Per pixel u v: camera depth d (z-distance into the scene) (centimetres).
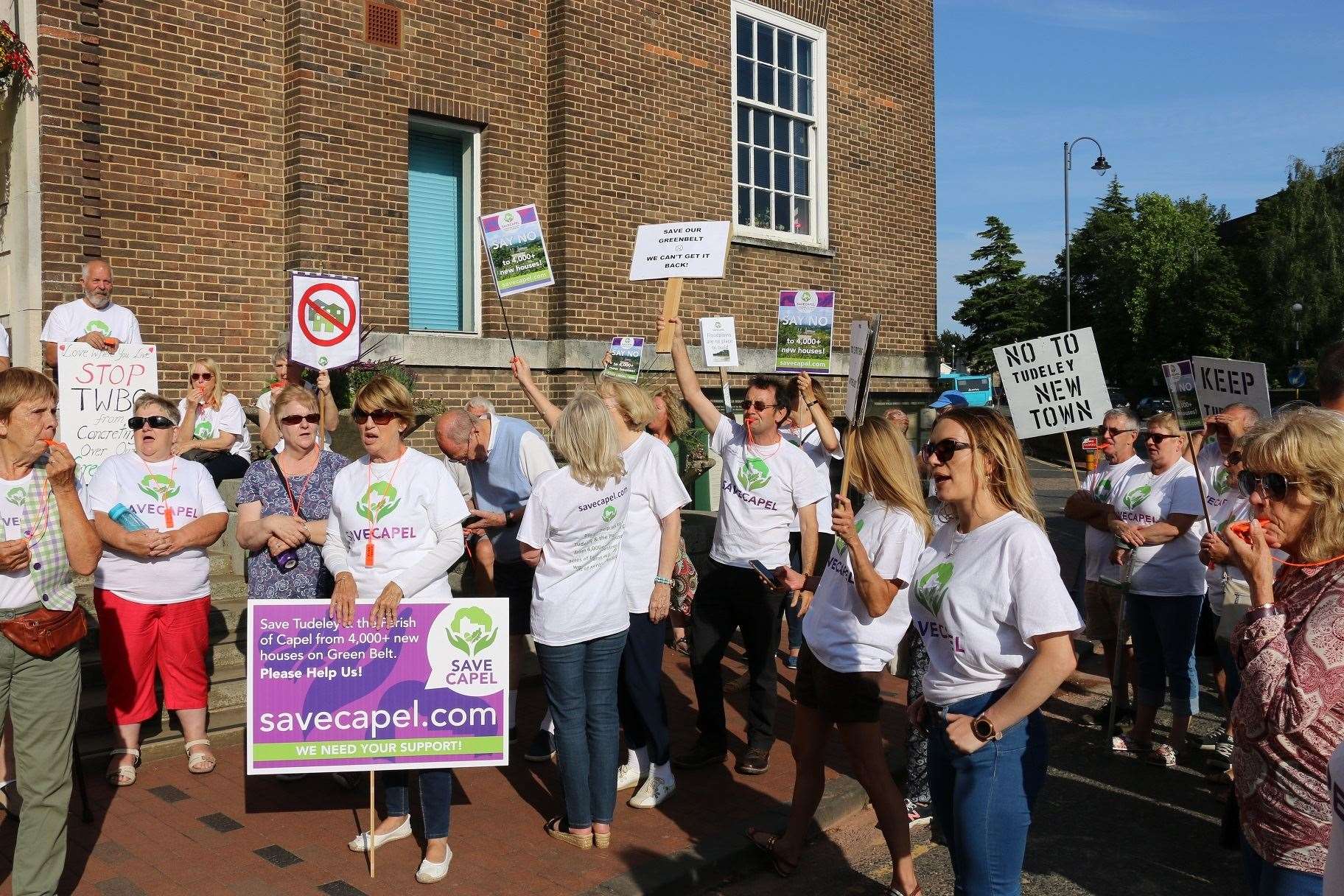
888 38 1436
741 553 565
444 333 1005
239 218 901
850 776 569
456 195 1054
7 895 419
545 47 1084
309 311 645
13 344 825
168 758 574
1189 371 597
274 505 513
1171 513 590
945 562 329
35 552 382
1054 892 460
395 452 453
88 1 816
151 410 539
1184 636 600
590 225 1095
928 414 1488
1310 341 5416
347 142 934
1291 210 5462
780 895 454
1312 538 282
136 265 845
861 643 418
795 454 562
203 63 878
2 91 817
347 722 439
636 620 515
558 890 429
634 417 524
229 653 656
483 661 448
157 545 527
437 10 993
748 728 578
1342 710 270
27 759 387
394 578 445
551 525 454
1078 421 696
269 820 495
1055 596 300
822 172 1344
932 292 1507
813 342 751
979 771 308
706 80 1209
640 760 535
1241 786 290
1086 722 703
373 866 436
